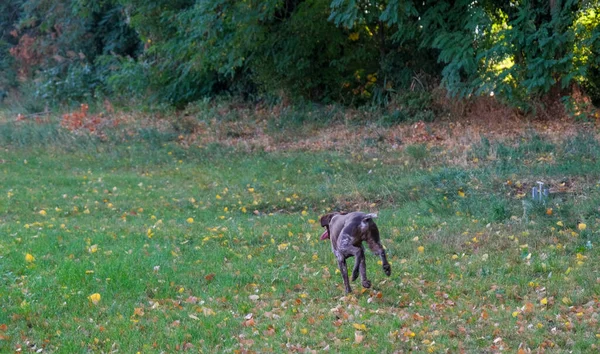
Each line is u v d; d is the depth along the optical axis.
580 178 12.79
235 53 21.36
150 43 25.27
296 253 9.69
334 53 22.02
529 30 17.58
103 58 27.50
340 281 8.38
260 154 18.03
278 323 7.03
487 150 15.70
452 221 11.06
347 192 13.70
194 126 21.50
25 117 25.64
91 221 11.97
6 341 6.57
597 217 10.59
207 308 7.43
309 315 7.27
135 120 22.80
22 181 15.64
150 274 8.55
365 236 7.67
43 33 34.91
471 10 18.36
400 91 21.09
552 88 18.83
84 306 7.45
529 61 17.73
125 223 11.74
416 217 11.55
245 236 10.61
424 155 16.23
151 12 24.03
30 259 9.00
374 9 19.00
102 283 8.14
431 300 7.66
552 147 15.52
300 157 17.22
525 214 10.90
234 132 20.62
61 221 11.98
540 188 11.65
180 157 18.22
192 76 24.25
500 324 6.85
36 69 33.22
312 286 8.23
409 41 21.36
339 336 6.68
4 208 13.01
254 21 20.45
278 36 22.00
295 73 22.27
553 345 6.32
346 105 22.48
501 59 18.11
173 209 13.03
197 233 10.88
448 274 8.55
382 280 8.34
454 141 17.14
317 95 23.09
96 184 15.34
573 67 17.61
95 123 22.30
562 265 8.63
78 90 27.94
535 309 7.25
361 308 7.42
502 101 18.67
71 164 17.89
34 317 7.13
